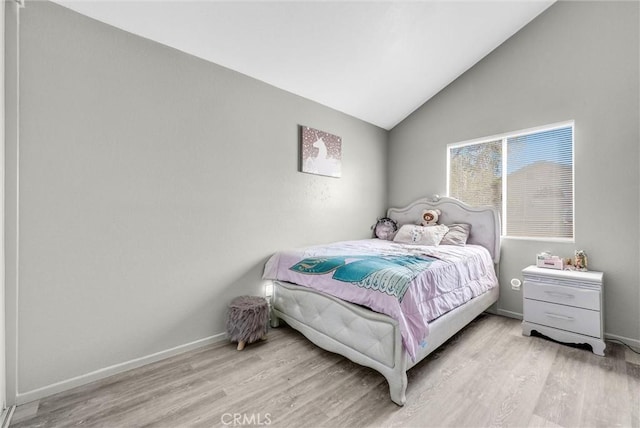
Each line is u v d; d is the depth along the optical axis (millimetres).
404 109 3771
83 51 1771
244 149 2566
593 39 2504
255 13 2021
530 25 2857
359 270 1915
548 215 2824
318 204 3230
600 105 2467
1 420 1441
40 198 1635
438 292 1960
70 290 1732
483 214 3160
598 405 1558
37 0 1627
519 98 2938
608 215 2430
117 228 1897
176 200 2158
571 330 2275
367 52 2643
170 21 1948
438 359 2072
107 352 1858
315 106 3201
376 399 1614
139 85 1985
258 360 2059
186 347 2197
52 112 1668
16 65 1549
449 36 2744
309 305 2188
